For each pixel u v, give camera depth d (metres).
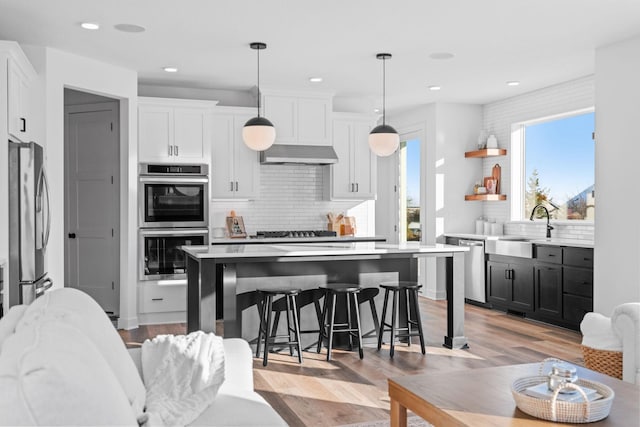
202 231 6.50
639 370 3.44
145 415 1.86
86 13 4.34
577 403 2.13
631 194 4.98
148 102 6.38
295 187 7.51
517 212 7.61
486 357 4.89
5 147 4.18
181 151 6.51
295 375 4.36
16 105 4.40
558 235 6.91
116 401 1.40
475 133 8.15
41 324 1.62
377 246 5.36
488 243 7.13
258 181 7.06
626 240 5.04
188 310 5.18
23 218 4.23
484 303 7.22
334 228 7.52
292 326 5.10
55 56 5.24
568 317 5.93
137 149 6.29
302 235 7.16
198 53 5.48
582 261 5.73
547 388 2.33
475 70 6.15
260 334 4.82
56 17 4.42
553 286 6.12
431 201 8.08
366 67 6.03
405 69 6.12
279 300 5.05
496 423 2.16
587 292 5.68
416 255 5.05
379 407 3.66
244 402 2.22
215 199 6.98
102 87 5.76
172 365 2.34
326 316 5.16
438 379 2.70
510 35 4.94
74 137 6.53
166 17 4.45
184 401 2.10
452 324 5.21
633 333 3.49
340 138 7.43
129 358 2.18
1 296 4.05
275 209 7.43
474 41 5.11
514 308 6.70
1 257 4.20
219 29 4.76
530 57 5.64
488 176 8.03
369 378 4.28
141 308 6.31
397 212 9.09
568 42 5.13
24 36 4.86
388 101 7.89
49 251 5.15
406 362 4.73
